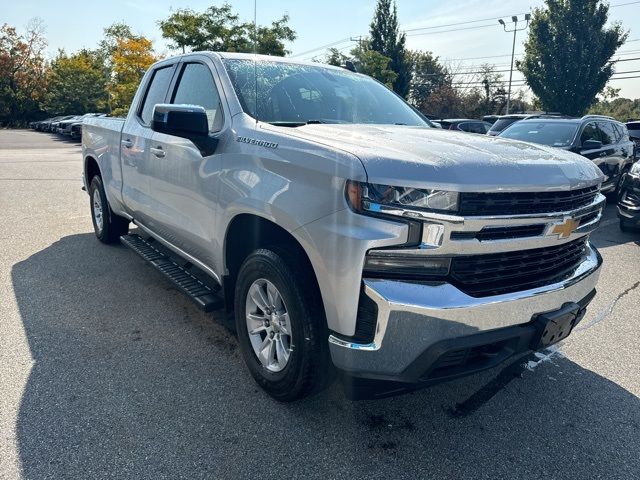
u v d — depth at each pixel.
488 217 2.12
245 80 3.17
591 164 2.79
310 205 2.25
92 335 3.48
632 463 2.38
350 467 2.28
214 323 3.73
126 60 29.52
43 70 54.19
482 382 3.08
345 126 2.88
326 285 2.21
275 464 2.28
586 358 3.42
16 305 3.94
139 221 4.49
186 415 2.60
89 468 2.20
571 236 2.51
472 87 53.31
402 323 2.06
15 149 21.17
